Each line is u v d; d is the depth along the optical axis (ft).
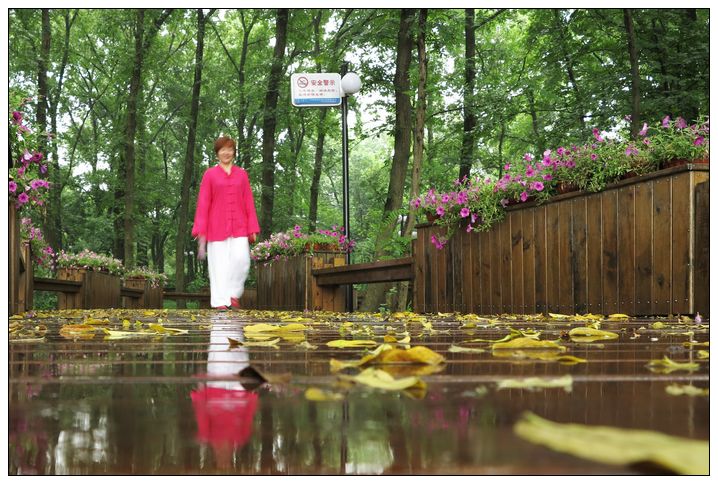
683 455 1.20
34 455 1.69
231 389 3.17
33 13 78.74
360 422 2.16
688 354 5.65
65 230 103.76
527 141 67.56
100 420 2.22
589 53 59.82
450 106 63.26
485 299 22.31
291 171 91.61
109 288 58.39
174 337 8.79
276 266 44.42
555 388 3.16
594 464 1.35
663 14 49.11
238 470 1.55
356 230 128.16
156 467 1.58
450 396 2.83
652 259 15.35
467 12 63.93
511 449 1.56
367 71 61.52
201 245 27.07
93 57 98.27
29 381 3.61
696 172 14.30
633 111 45.98
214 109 99.04
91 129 108.58
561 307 18.66
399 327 11.69
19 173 20.70
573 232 18.17
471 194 22.52
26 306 26.37
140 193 93.40
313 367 4.49
